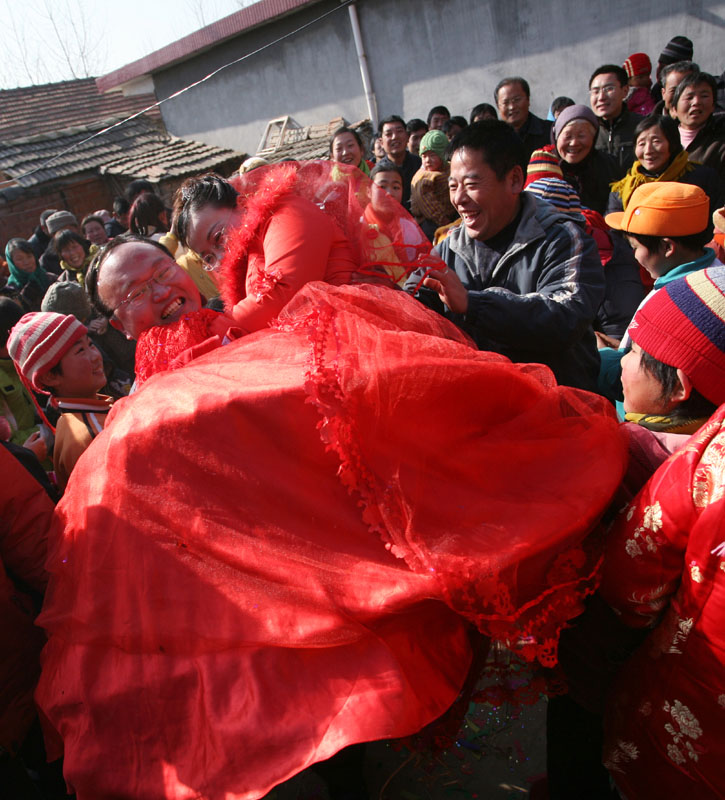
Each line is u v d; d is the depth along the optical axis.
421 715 1.31
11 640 1.78
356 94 9.61
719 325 1.35
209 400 1.42
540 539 1.35
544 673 1.58
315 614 1.34
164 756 1.39
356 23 9.06
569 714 1.68
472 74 8.77
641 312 1.49
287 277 1.77
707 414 1.47
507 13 8.21
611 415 1.64
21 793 1.80
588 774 1.75
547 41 8.13
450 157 2.30
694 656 1.25
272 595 1.36
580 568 1.42
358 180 2.01
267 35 9.85
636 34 7.68
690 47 6.74
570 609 1.40
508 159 2.19
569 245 2.25
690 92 4.84
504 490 1.48
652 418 1.54
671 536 1.26
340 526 1.39
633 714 1.41
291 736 1.28
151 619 1.42
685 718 1.30
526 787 2.02
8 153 10.73
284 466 1.42
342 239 1.94
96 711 1.44
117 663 1.46
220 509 1.41
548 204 2.37
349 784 1.91
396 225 2.00
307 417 1.40
